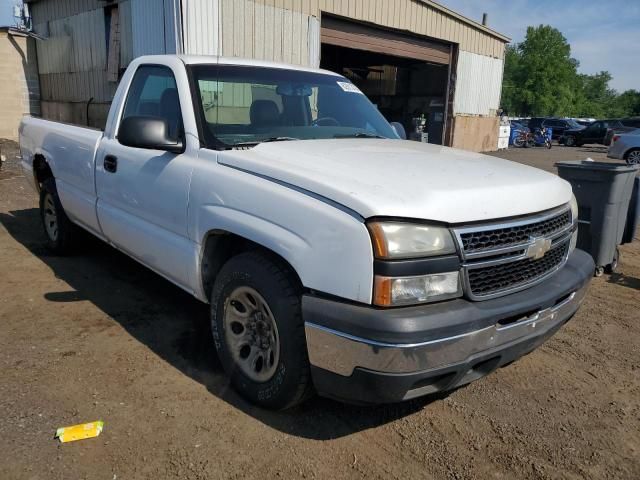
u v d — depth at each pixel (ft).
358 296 7.66
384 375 7.57
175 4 34.88
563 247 10.19
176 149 10.95
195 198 10.36
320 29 44.09
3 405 9.55
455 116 68.13
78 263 17.48
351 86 14.67
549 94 265.34
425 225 7.77
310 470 8.38
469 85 69.05
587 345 13.37
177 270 11.28
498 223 8.40
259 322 9.59
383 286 7.50
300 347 8.62
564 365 12.29
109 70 45.55
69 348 11.78
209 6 35.91
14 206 25.80
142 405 9.78
